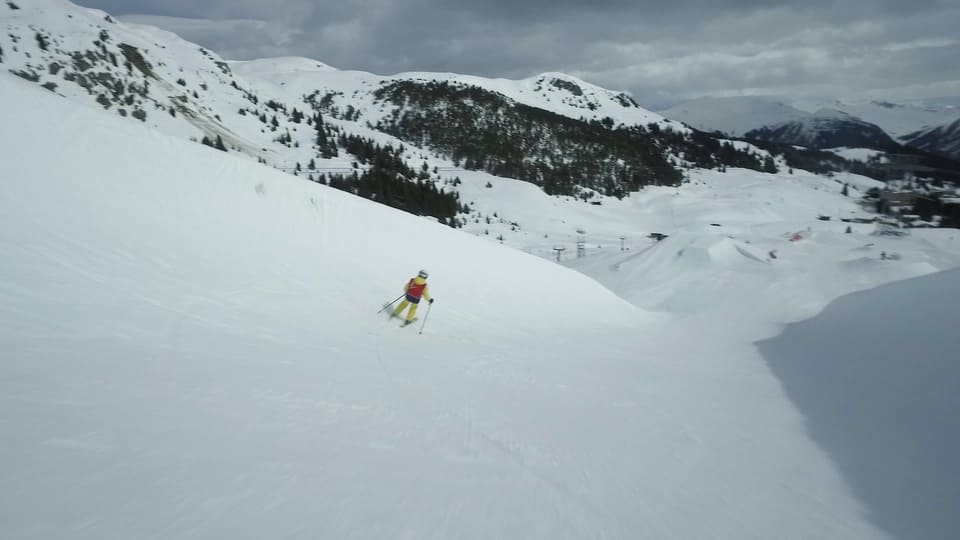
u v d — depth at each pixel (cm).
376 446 510
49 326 578
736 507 543
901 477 669
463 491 457
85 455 363
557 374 1030
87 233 894
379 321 1134
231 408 514
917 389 970
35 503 301
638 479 569
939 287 1677
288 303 1011
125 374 523
